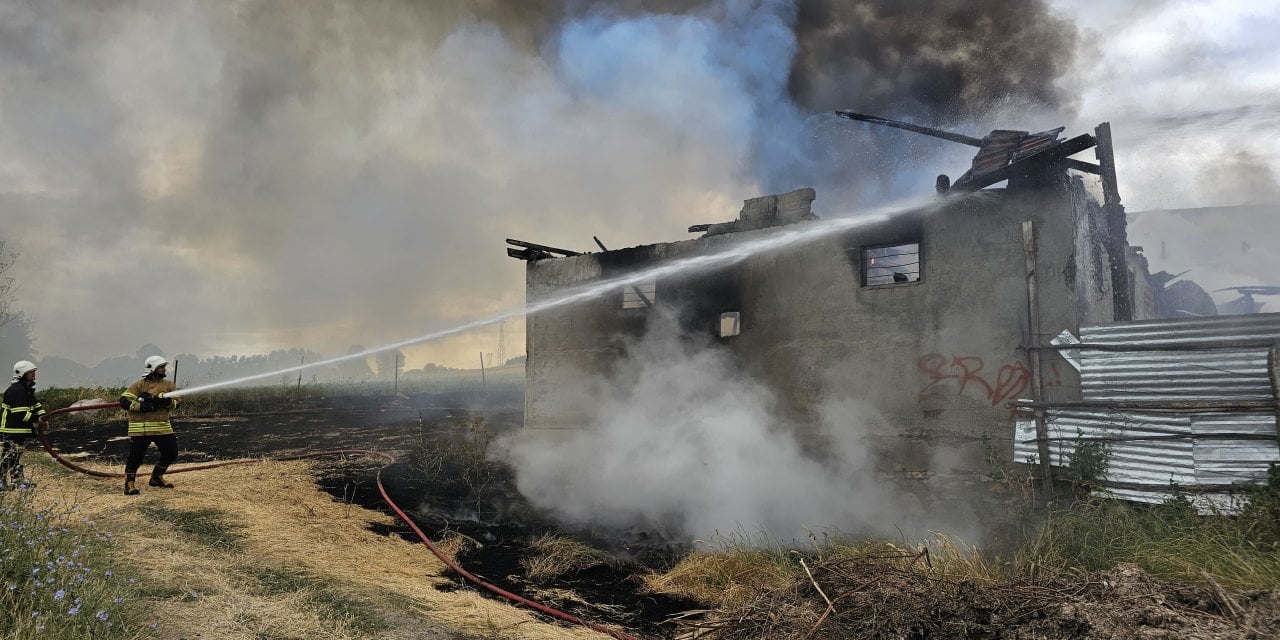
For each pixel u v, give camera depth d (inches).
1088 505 261.7
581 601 224.2
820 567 201.3
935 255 334.6
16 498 185.0
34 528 169.5
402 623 173.5
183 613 155.3
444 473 422.3
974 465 312.7
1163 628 144.6
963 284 325.7
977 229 324.5
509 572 251.8
